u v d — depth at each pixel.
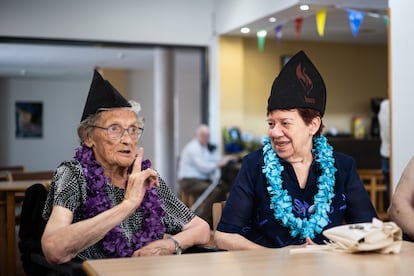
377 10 6.68
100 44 8.04
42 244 2.33
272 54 9.17
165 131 10.72
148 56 11.50
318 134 2.71
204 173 8.63
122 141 2.59
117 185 2.65
